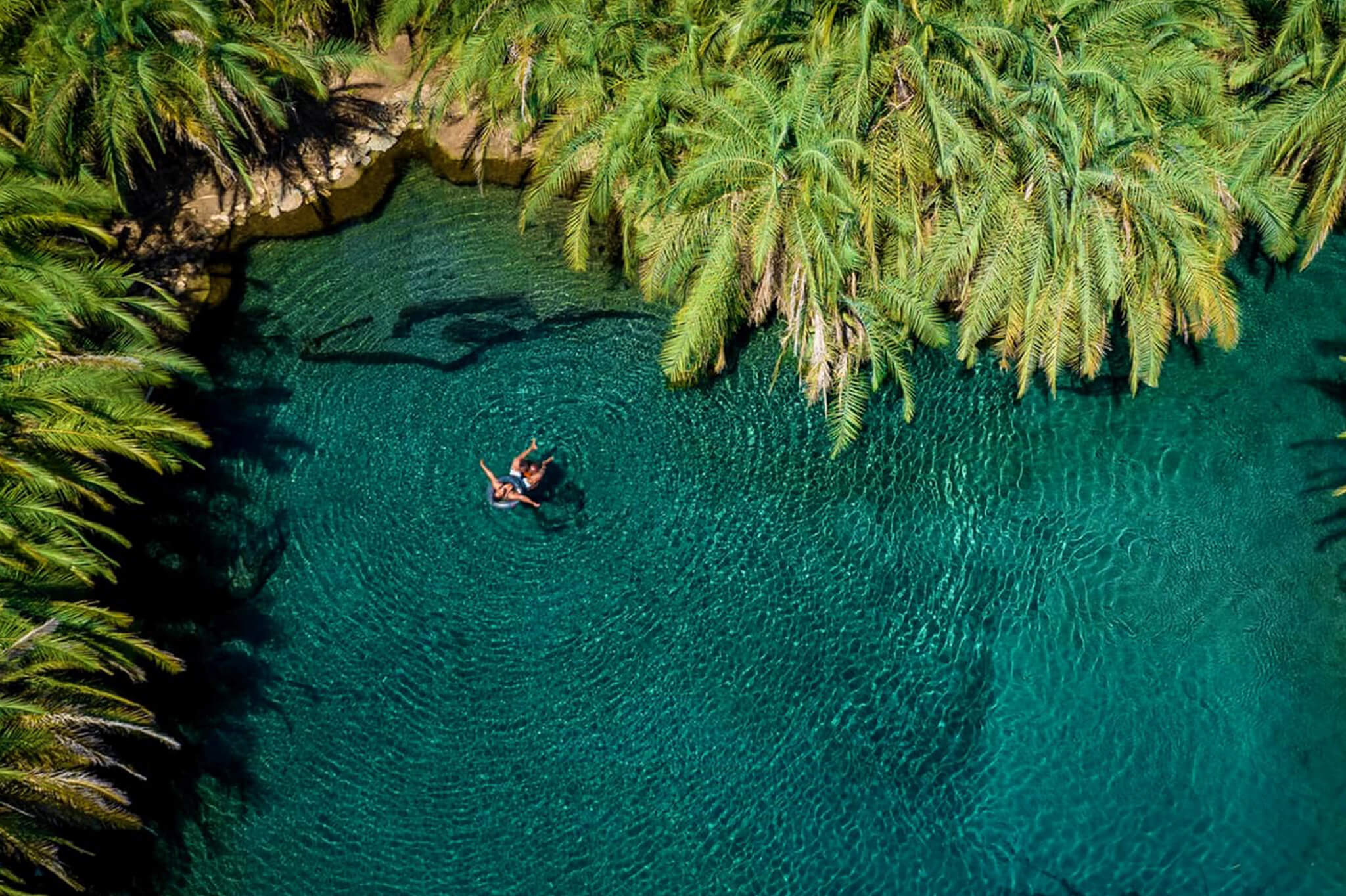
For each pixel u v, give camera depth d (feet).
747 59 47.83
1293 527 50.55
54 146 44.62
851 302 47.88
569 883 44.29
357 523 50.31
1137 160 46.26
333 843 44.62
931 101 43.52
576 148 48.06
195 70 46.11
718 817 45.80
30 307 41.96
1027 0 46.57
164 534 48.39
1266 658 48.26
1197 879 44.65
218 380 51.11
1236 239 50.57
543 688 47.93
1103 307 49.11
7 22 45.06
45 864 39.09
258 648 47.65
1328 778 46.16
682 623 49.42
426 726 46.91
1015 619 49.55
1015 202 45.68
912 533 51.06
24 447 41.06
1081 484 51.85
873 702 48.03
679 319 46.37
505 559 50.24
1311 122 47.37
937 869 45.09
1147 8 47.39
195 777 45.29
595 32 48.14
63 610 40.22
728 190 44.98
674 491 51.80
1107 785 46.50
